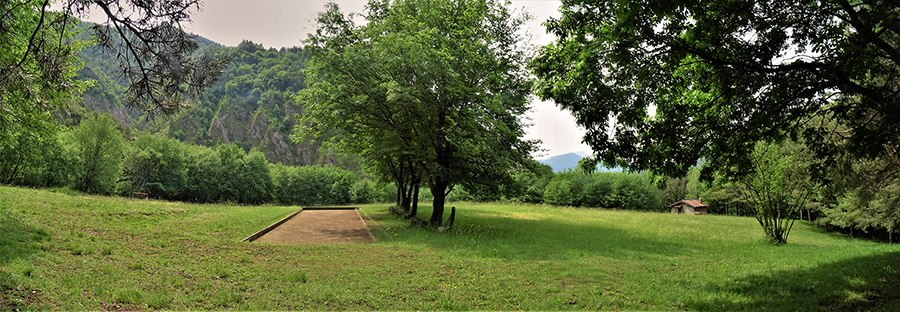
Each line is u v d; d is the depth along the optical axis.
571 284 8.06
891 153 12.04
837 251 14.49
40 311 4.73
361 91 16.45
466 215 27.91
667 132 8.46
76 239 8.64
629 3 6.43
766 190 17.97
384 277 7.96
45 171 39.22
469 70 17.36
